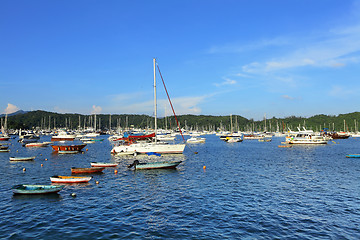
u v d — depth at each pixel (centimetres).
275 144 10456
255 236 1567
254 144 10519
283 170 3928
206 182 3052
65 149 6556
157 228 1683
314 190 2662
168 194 2514
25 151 7125
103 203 2228
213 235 1580
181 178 3288
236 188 2752
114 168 4081
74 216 1911
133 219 1847
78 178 3011
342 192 2581
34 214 1953
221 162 4875
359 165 4434
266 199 2336
